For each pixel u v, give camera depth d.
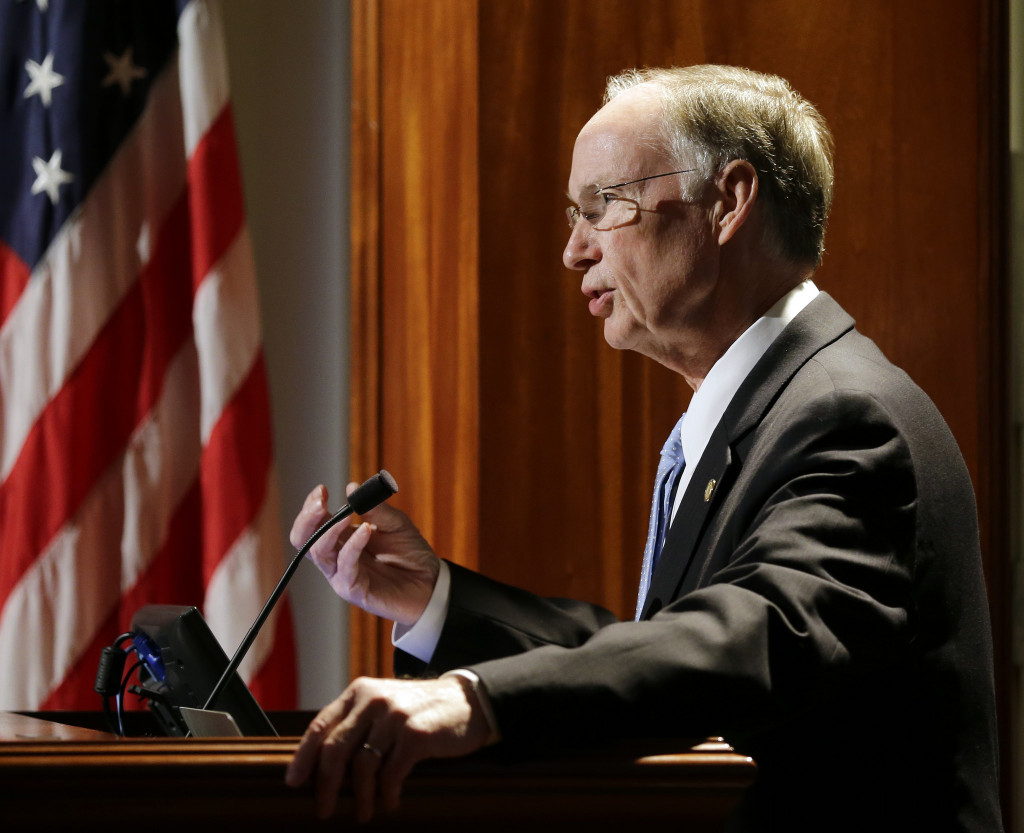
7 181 8.41
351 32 9.59
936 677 3.70
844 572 3.32
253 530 8.33
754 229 4.50
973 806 3.68
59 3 8.41
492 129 7.84
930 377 8.10
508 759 2.70
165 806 2.52
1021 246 8.70
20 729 4.01
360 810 2.55
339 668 9.30
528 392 7.86
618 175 4.59
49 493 8.20
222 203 8.52
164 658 3.97
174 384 8.62
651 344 4.77
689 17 8.02
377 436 9.01
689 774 2.70
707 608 3.12
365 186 9.05
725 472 4.04
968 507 3.94
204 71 8.56
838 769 3.68
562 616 5.06
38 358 8.27
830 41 8.11
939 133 8.17
